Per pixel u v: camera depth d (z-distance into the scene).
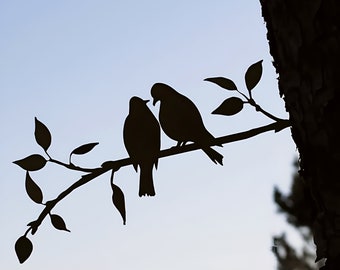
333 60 1.48
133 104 1.87
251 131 1.71
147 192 1.85
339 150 1.47
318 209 1.54
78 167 1.82
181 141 1.83
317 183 1.52
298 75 1.54
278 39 1.59
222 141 1.77
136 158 1.84
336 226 1.48
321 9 1.50
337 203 1.48
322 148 1.50
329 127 1.48
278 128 1.67
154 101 1.86
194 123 1.81
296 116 1.57
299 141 1.59
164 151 1.84
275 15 1.60
